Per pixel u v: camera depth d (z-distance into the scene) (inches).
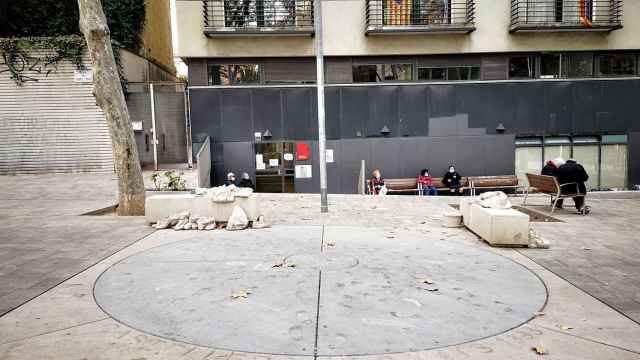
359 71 721.0
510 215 265.4
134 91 737.6
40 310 167.5
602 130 730.2
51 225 335.0
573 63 733.3
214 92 697.0
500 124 716.7
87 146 693.9
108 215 388.5
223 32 669.9
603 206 472.7
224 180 705.6
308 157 706.2
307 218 370.6
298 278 205.5
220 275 210.5
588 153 736.3
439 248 265.7
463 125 714.8
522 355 133.0
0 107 680.4
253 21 692.7
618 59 738.2
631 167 739.4
